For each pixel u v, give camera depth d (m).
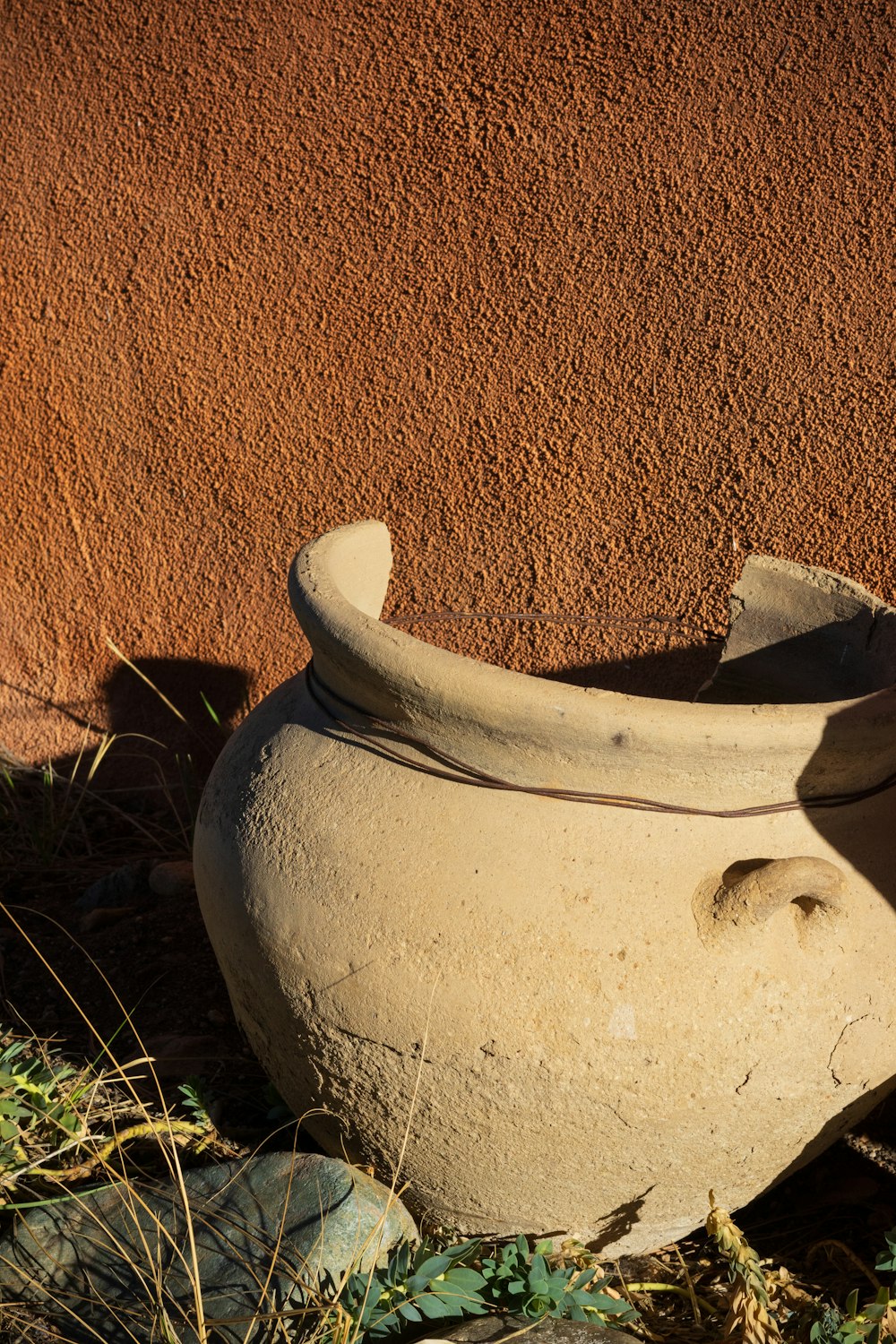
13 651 3.65
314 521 3.23
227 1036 2.59
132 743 3.58
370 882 1.80
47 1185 2.13
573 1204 1.92
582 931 1.73
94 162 3.26
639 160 2.68
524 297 2.86
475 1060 1.75
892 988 1.84
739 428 2.70
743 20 2.52
